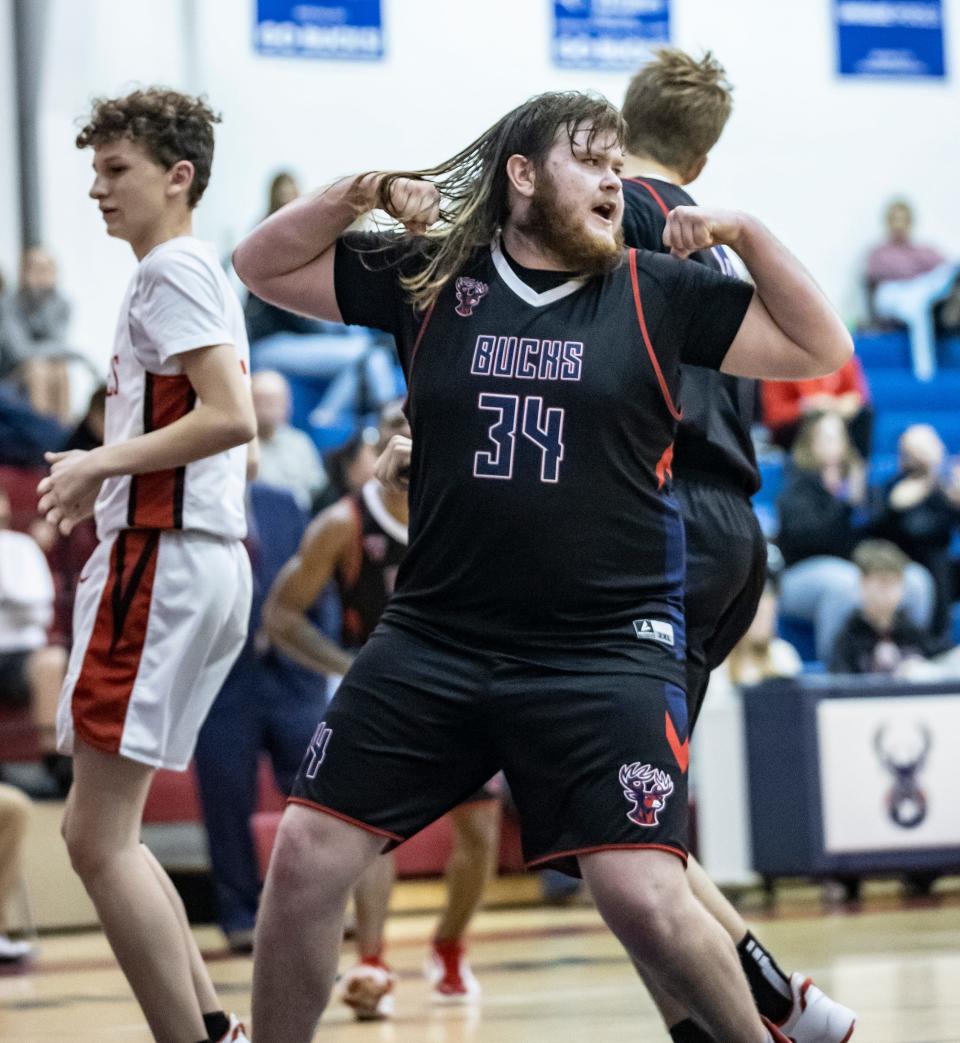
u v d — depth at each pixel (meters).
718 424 4.78
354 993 6.73
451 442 3.94
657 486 4.00
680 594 4.05
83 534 10.36
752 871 11.09
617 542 3.92
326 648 7.88
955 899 11.15
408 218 4.10
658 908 3.77
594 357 3.90
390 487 4.63
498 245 4.05
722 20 18.75
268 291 4.27
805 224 18.94
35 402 14.62
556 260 4.00
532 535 3.88
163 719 4.55
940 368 18.45
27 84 16.41
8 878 9.21
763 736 11.06
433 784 4.01
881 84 19.17
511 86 18.11
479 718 3.95
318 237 4.18
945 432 17.98
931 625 14.91
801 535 14.99
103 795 4.54
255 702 9.62
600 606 3.93
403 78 17.78
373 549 7.73
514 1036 6.00
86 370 15.51
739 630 4.96
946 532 15.16
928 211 19.27
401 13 17.78
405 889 11.57
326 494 12.97
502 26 18.08
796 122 18.94
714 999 3.84
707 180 18.70
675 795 3.84
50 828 10.79
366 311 4.21
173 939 4.51
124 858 4.52
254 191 17.25
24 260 15.07
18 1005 7.41
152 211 4.81
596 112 3.98
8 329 14.85
